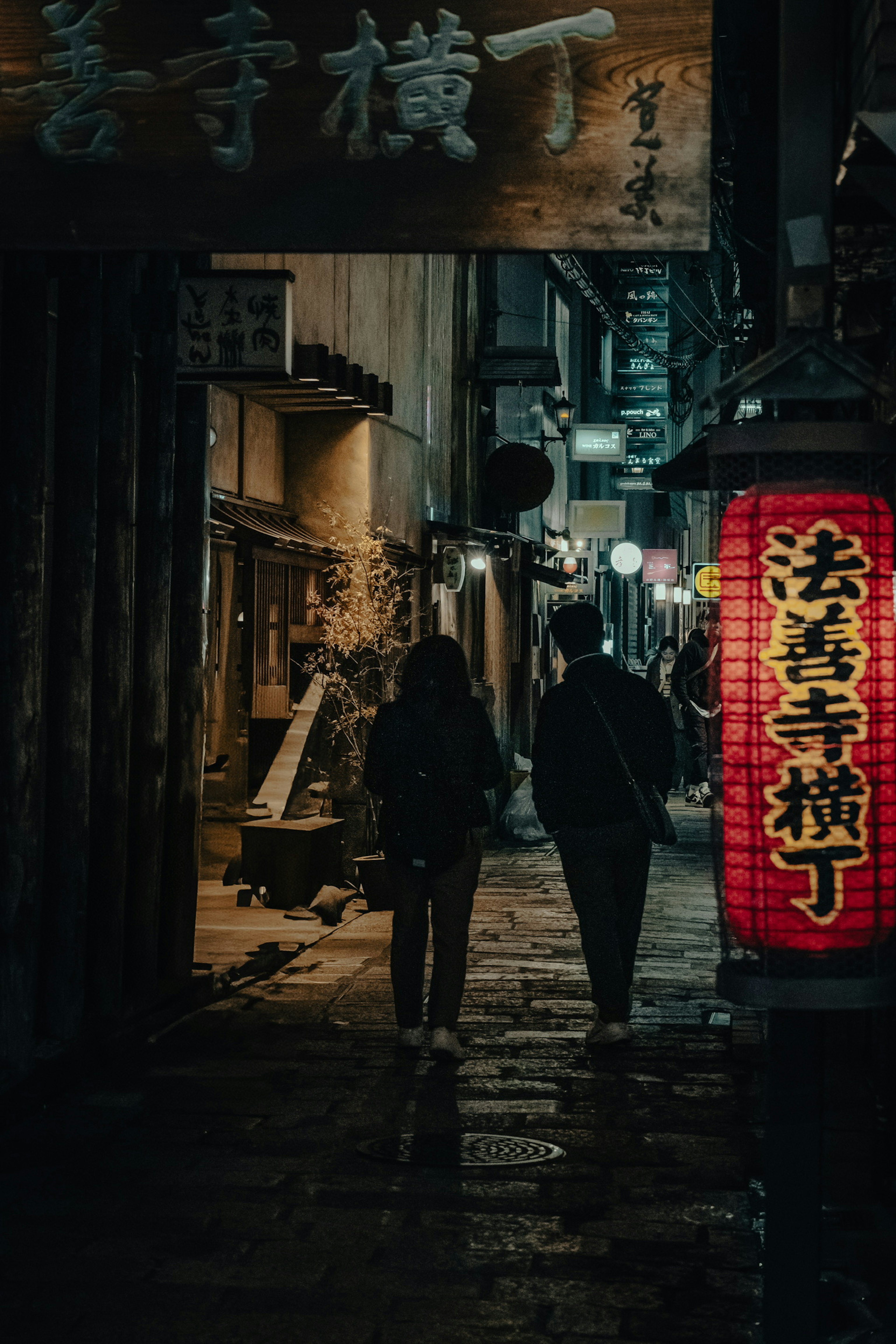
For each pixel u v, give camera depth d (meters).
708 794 19.52
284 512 12.49
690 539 50.72
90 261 6.48
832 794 3.21
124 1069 6.54
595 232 4.29
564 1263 4.39
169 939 7.80
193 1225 4.67
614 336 33.25
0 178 4.48
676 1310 4.07
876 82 3.49
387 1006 7.80
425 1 4.32
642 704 6.98
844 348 3.47
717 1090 6.25
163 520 7.31
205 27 4.40
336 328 12.33
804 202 3.48
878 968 3.27
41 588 6.08
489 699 18.09
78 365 6.48
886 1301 4.09
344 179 4.38
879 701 3.24
